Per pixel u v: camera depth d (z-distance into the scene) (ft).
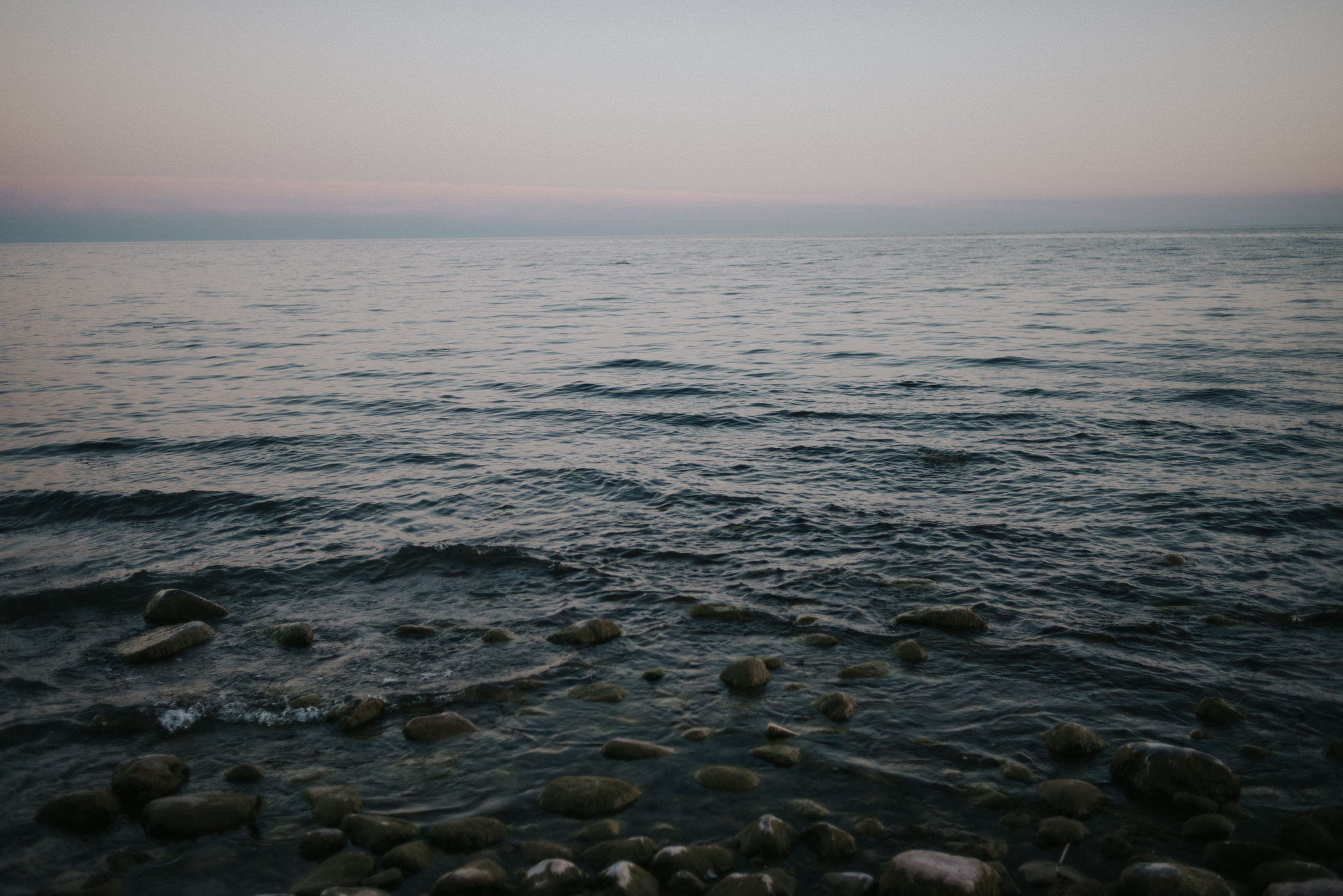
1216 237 510.58
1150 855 12.05
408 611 21.88
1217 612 20.66
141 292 160.35
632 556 25.32
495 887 11.39
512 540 26.78
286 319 106.73
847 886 11.55
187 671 18.72
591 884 11.45
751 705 16.74
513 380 58.49
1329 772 14.07
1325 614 20.06
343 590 23.30
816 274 207.62
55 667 18.93
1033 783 13.99
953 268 219.82
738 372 60.18
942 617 20.17
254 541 27.12
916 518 28.07
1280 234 596.29
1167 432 38.40
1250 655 18.37
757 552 25.41
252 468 36.06
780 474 33.73
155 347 78.23
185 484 33.42
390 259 399.44
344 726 16.14
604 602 22.11
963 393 49.26
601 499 30.91
